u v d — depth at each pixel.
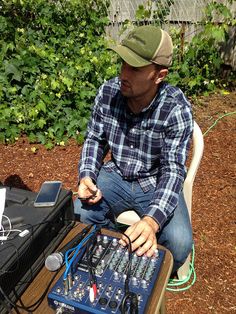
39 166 3.33
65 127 3.75
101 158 2.01
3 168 3.30
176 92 1.80
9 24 4.38
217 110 4.19
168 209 1.57
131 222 2.00
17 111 3.73
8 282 1.15
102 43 4.64
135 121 1.82
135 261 1.29
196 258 2.27
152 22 4.72
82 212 1.88
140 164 1.94
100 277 1.22
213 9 4.34
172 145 1.76
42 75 3.90
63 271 1.28
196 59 4.49
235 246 2.36
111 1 4.95
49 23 4.78
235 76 4.86
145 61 1.57
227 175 3.08
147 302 1.14
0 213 1.32
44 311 1.16
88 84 3.95
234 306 1.97
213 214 2.63
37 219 1.32
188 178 1.88
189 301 2.00
